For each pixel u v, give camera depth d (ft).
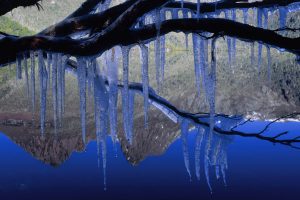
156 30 16.26
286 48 16.69
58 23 18.11
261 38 16.53
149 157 162.91
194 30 16.38
